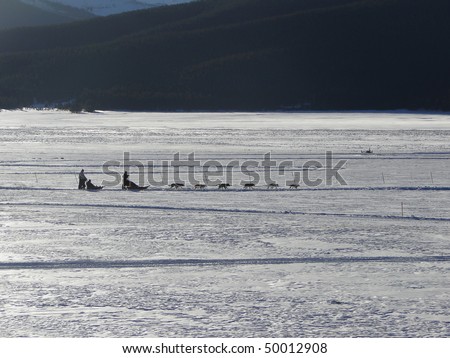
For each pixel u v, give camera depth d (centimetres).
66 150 11475
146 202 6178
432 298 3244
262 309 3080
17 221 5197
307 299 3225
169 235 4675
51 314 3011
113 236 4641
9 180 7656
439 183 7444
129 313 3025
